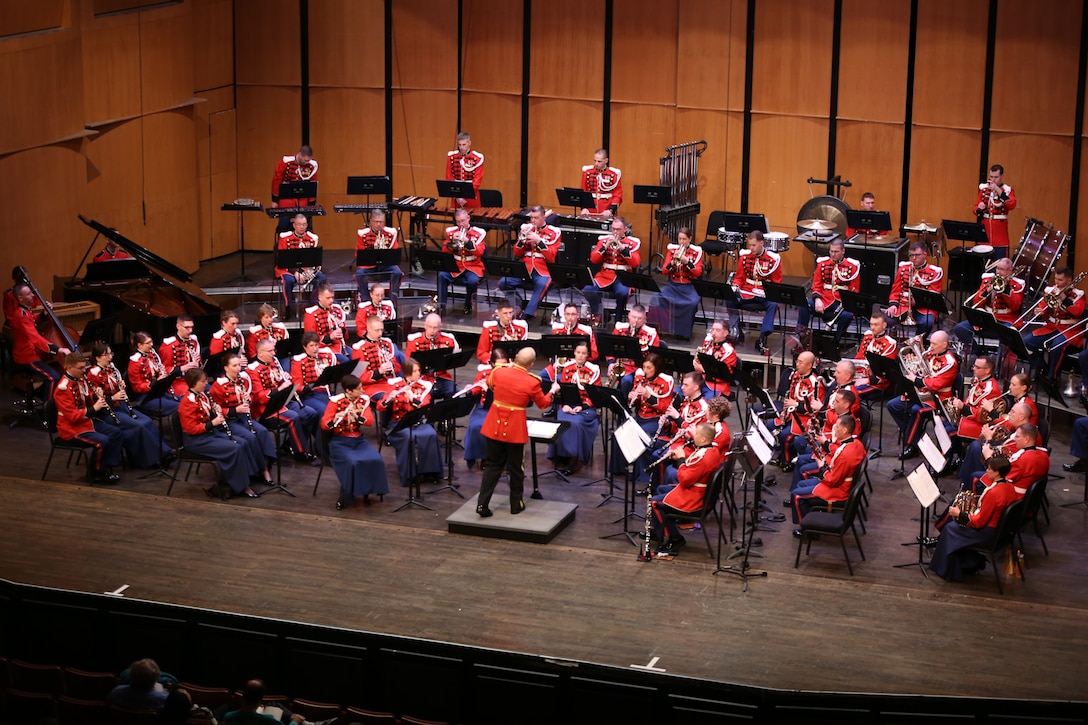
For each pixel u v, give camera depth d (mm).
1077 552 13719
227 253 23344
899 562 13453
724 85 21844
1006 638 11812
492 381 13938
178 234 21953
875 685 11023
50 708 10211
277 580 12773
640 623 12008
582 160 22938
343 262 22234
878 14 20906
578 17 22391
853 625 12008
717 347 16969
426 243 22141
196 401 14898
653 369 15328
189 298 18547
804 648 11609
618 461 15195
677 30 21906
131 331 18172
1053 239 18656
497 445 13930
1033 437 13195
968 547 12898
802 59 21391
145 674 9969
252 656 11367
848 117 21422
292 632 11375
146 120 21031
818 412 15398
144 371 16219
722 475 13047
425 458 15047
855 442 13422
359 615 12117
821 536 13820
